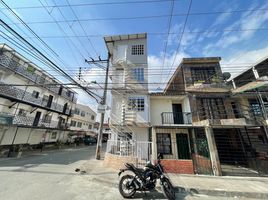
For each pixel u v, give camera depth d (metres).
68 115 28.70
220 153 10.65
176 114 12.88
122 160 8.62
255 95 11.18
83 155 15.17
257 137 10.48
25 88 18.59
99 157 12.28
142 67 13.66
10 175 7.20
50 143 23.75
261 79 9.36
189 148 11.27
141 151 9.55
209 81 12.50
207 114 11.59
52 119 24.83
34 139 20.34
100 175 7.30
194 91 12.05
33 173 7.76
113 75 13.70
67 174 7.79
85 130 37.50
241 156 10.25
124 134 12.09
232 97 11.86
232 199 5.10
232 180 6.67
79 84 9.25
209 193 5.47
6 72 15.91
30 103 18.86
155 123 12.77
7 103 16.45
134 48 14.55
